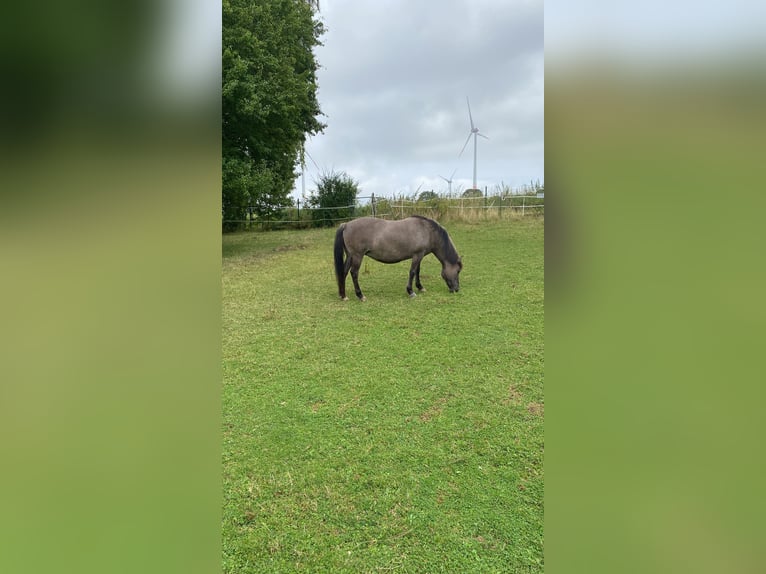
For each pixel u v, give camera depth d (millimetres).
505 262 7844
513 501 2109
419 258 5969
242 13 9633
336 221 15188
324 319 5238
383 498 2156
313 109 13805
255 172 10703
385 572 1741
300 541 1910
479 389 3283
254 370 3783
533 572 1721
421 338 4434
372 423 2855
